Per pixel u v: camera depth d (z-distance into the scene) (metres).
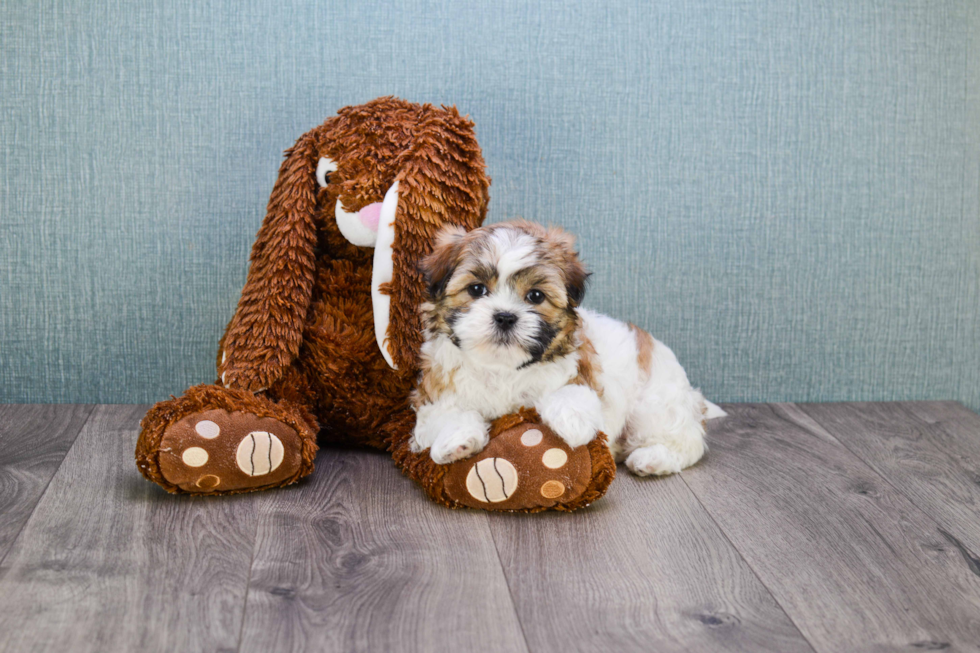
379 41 2.22
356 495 1.72
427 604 1.29
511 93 2.26
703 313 2.41
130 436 2.04
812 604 1.32
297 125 2.23
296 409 1.83
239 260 2.28
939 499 1.76
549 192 2.31
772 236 2.39
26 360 2.28
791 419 2.31
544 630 1.23
